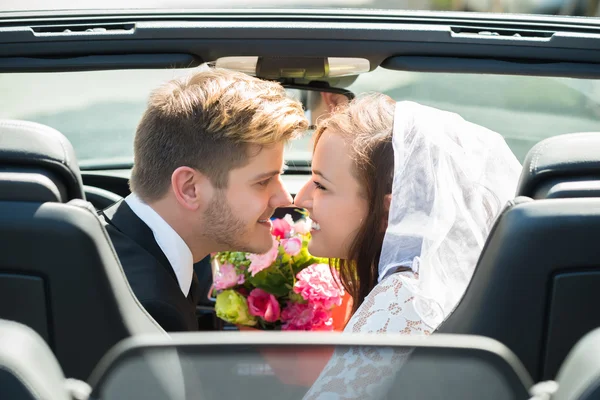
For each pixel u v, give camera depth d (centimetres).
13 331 74
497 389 75
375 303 155
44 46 210
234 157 183
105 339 128
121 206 190
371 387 101
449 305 154
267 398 74
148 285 166
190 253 188
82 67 213
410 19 216
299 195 188
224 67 224
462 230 160
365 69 224
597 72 213
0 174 122
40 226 119
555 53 212
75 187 128
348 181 172
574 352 76
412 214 161
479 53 213
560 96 295
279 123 184
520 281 117
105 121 285
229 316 210
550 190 120
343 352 75
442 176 162
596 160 121
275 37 212
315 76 228
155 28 211
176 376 73
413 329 151
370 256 174
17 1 693
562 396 73
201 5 876
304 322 209
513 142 299
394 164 166
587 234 114
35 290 123
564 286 117
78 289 124
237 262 209
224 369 74
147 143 186
